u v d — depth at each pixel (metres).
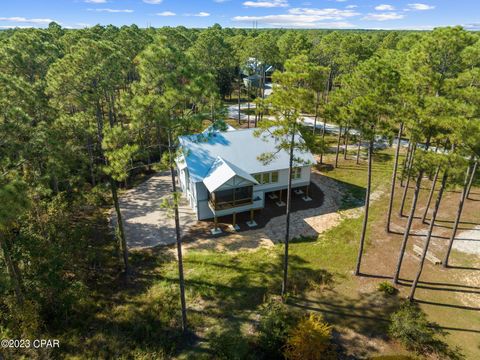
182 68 15.20
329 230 27.88
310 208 31.44
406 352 16.86
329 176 38.25
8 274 15.69
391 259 24.14
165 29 60.94
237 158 30.25
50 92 26.98
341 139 50.03
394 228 28.08
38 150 17.98
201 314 19.30
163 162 16.12
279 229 28.11
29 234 18.19
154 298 20.52
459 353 16.67
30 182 17.88
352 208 31.38
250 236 27.16
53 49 39.66
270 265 23.50
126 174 17.38
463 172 16.92
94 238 26.64
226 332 18.02
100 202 32.03
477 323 18.52
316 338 16.22
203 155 29.92
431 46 21.83
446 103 16.64
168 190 35.06
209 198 28.45
